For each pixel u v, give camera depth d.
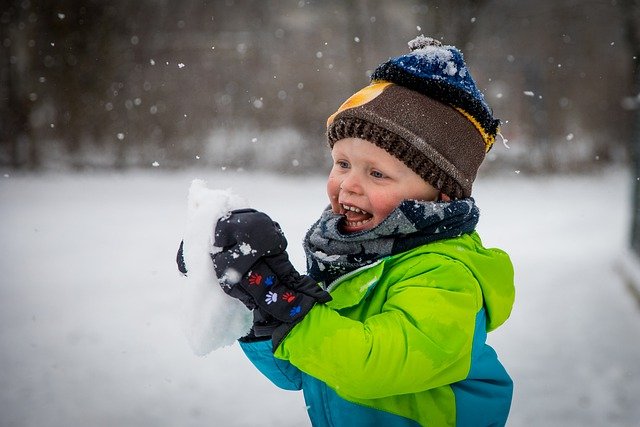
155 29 22.94
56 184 16.81
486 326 1.45
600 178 19.86
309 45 23.08
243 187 16.97
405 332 1.17
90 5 22.38
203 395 4.36
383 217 1.35
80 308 6.27
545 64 22.48
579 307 6.25
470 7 10.89
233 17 23.77
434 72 1.39
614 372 4.63
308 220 11.84
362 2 20.78
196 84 22.38
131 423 3.96
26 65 21.66
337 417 1.35
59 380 4.58
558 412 4.03
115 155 21.03
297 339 1.11
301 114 21.73
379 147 1.34
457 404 1.37
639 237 7.67
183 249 1.20
